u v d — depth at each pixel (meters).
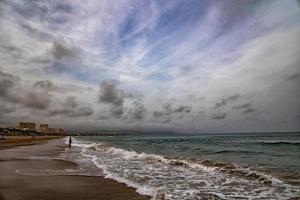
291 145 33.72
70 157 20.17
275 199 7.03
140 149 33.25
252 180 9.84
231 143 43.66
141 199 6.95
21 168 13.06
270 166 13.56
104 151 28.41
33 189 8.15
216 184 9.20
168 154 24.34
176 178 10.56
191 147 36.09
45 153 24.41
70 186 8.66
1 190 7.96
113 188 8.36
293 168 12.66
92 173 11.70
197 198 7.20
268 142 41.31
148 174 11.67
